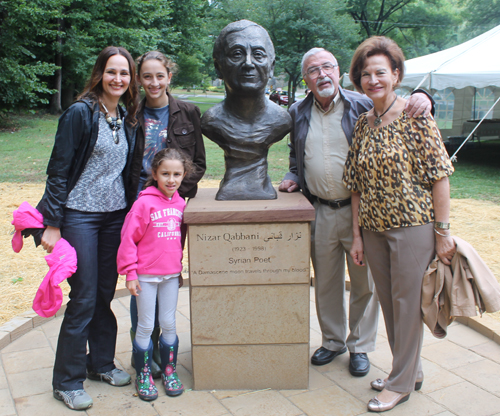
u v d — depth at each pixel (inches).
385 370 112.5
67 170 92.6
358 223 99.9
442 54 426.0
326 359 115.1
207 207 99.0
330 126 106.7
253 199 107.0
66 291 152.6
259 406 97.7
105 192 96.7
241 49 99.8
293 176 121.7
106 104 96.3
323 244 111.0
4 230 213.0
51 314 92.2
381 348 123.2
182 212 99.2
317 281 114.0
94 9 635.5
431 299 89.5
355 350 111.3
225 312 100.8
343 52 773.3
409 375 94.9
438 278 88.4
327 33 756.0
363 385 105.9
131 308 110.1
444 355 118.4
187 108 106.3
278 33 770.2
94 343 106.2
